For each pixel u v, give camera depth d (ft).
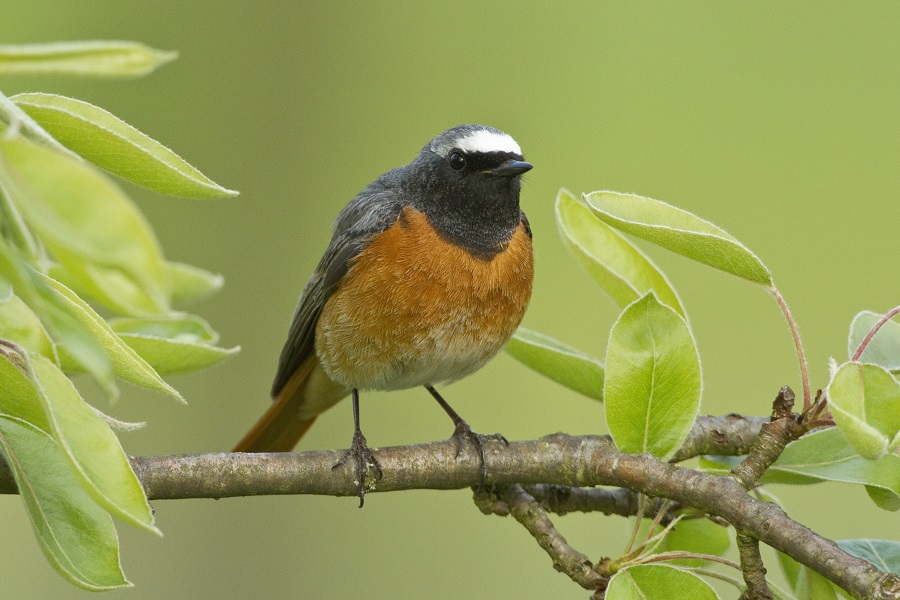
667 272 45.03
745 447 20.04
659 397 17.97
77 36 45.50
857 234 45.73
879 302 43.91
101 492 10.88
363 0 50.70
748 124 47.88
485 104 49.75
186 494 17.84
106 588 12.70
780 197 46.83
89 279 8.30
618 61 49.42
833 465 17.56
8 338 13.84
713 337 43.75
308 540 40.40
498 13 50.70
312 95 49.73
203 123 48.39
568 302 45.34
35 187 7.63
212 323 45.80
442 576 39.29
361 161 49.62
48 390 11.56
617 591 16.12
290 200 48.98
